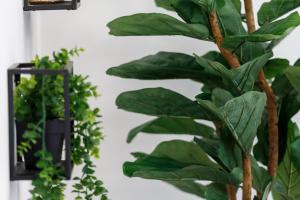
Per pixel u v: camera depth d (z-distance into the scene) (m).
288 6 1.58
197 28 1.43
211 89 1.71
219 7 1.56
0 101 1.27
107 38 2.06
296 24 1.39
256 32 1.46
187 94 2.10
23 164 1.45
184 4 1.50
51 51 2.05
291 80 1.55
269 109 1.62
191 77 1.64
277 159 1.64
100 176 2.09
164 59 1.61
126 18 1.42
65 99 1.32
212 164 1.75
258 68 1.46
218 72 1.50
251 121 1.42
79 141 1.43
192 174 1.50
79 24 2.05
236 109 1.37
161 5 1.68
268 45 1.65
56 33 2.05
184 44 2.08
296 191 1.78
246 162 1.54
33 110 1.36
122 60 2.07
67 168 1.35
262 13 1.61
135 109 1.66
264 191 1.53
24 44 1.64
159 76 1.65
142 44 2.07
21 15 1.57
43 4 1.59
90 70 2.07
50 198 1.33
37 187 1.33
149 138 2.10
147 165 1.50
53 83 1.35
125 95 1.62
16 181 1.49
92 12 2.05
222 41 1.49
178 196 2.11
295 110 1.64
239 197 2.12
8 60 1.37
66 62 1.46
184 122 1.80
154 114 1.66
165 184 2.10
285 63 1.68
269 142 1.65
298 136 1.62
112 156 2.09
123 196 2.10
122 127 2.09
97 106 2.07
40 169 1.39
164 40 2.07
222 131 1.57
